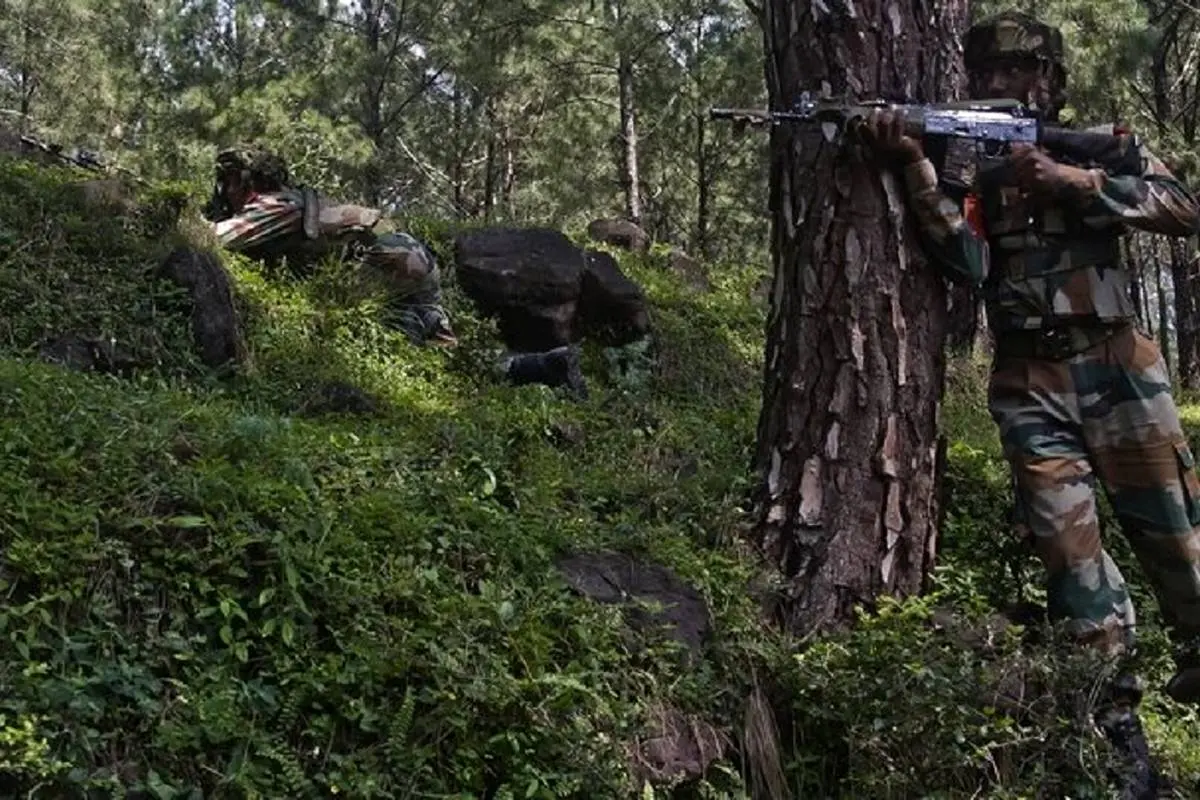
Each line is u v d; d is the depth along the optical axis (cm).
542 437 557
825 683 394
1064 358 423
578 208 2203
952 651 396
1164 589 427
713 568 429
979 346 1077
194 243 665
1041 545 418
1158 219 420
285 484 389
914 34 458
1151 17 1742
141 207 688
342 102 2052
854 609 429
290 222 714
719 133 2031
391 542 390
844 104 439
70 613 336
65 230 638
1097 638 407
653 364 787
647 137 2097
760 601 431
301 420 510
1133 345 423
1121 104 1642
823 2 458
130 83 2169
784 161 467
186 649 335
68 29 2214
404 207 2325
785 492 448
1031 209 427
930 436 449
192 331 595
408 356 683
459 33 1959
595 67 2045
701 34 1878
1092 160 427
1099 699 395
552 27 1886
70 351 553
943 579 458
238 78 2064
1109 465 424
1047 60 459
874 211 445
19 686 307
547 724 345
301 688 335
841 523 438
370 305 692
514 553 403
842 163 448
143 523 355
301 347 645
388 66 2055
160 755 313
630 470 518
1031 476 420
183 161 1794
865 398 441
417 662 347
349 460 436
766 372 471
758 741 389
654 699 377
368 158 1894
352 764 326
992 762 377
